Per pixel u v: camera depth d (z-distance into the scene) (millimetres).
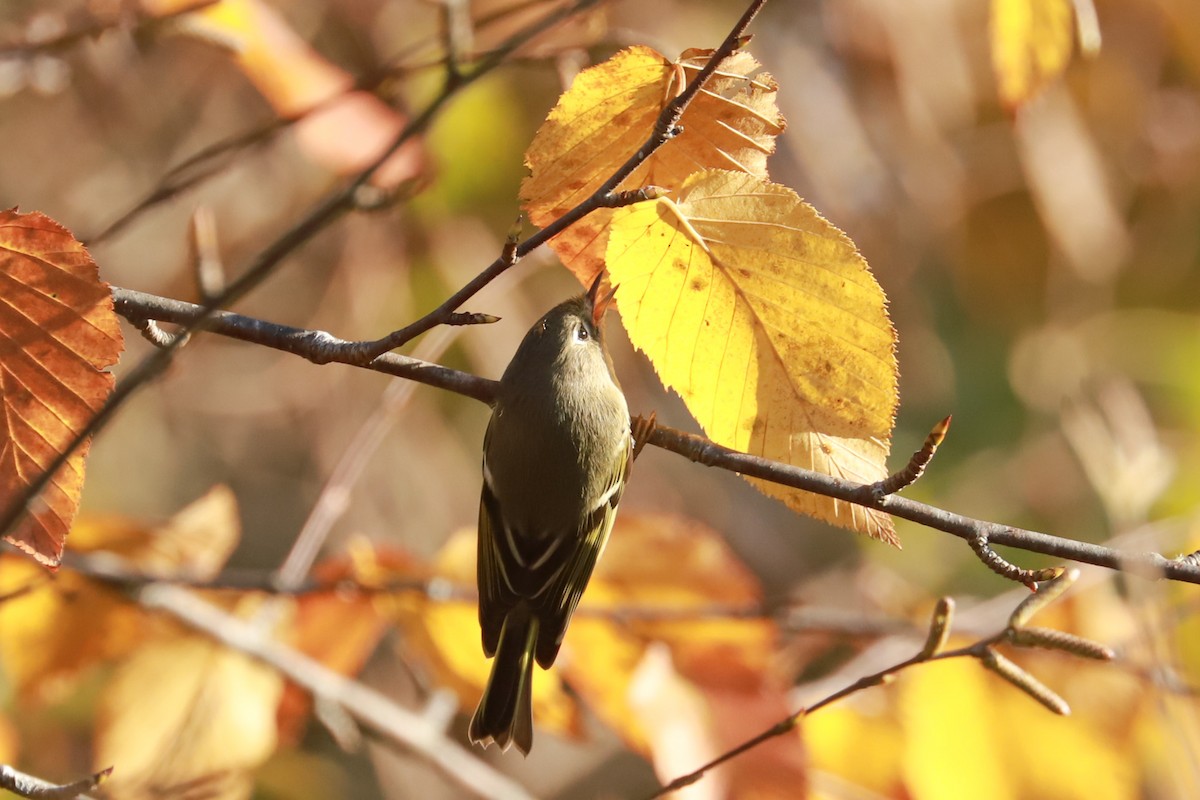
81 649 3252
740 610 3236
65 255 3135
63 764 3352
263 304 3742
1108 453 3316
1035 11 3211
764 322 3158
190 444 4438
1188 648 3264
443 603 3248
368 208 3246
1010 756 3240
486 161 3387
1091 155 3381
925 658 3160
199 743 3242
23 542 3137
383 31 3553
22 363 3137
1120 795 3244
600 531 3215
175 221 3855
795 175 3576
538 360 3211
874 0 3512
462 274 3564
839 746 3254
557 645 3211
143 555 3271
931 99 3602
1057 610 3266
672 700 3223
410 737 3273
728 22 3684
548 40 3299
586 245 3178
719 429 3164
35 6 3373
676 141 3162
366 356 3150
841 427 3160
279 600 3266
